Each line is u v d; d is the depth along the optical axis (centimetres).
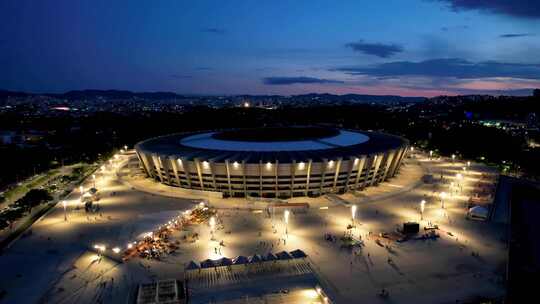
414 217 9994
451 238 8538
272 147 13625
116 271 7081
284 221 9688
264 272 6469
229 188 12006
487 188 13038
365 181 12800
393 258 7512
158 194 12231
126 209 10806
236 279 6259
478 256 7612
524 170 16775
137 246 7981
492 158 18900
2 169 15575
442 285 6481
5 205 11875
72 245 8300
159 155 12706
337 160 11656
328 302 5547
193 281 6212
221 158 12088
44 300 6131
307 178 11700
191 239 8500
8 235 9100
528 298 6100
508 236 8706
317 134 16412
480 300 5975
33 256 7744
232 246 8144
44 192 11525
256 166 11469
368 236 8662
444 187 13175
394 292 6262
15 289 6456
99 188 13225
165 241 8381
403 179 14288
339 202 11194
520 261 7406
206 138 16088
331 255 7656
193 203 11262
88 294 6303
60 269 7156
